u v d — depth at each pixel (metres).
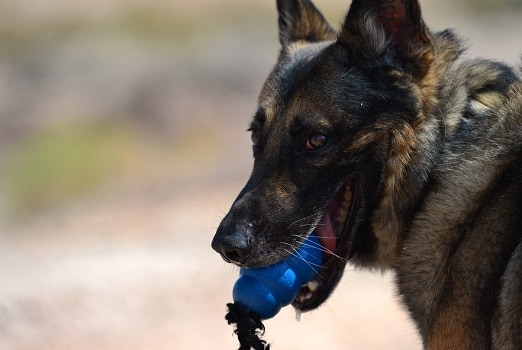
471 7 40.28
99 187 25.27
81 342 12.00
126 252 17.05
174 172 25.70
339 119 7.32
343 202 7.55
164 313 13.16
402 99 7.32
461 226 7.04
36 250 17.72
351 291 14.21
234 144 27.86
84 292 14.05
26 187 25.50
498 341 6.62
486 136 7.22
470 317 6.82
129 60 34.19
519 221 6.75
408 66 7.39
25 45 36.22
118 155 27.31
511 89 7.34
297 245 7.22
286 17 8.91
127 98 31.64
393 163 7.33
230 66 33.06
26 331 12.36
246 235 7.11
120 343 11.98
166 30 36.53
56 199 24.59
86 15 38.44
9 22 37.94
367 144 7.33
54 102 31.86
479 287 6.80
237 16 37.78
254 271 7.17
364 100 7.35
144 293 14.02
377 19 7.42
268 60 33.53
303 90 7.44
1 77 33.69
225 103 30.91
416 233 7.29
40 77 33.84
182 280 14.73
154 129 29.83
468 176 7.13
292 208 7.24
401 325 12.55
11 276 15.38
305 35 8.88
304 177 7.30
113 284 14.55
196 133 29.12
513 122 7.16
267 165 7.38
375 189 7.43
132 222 19.92
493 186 7.02
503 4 40.31
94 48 35.41
